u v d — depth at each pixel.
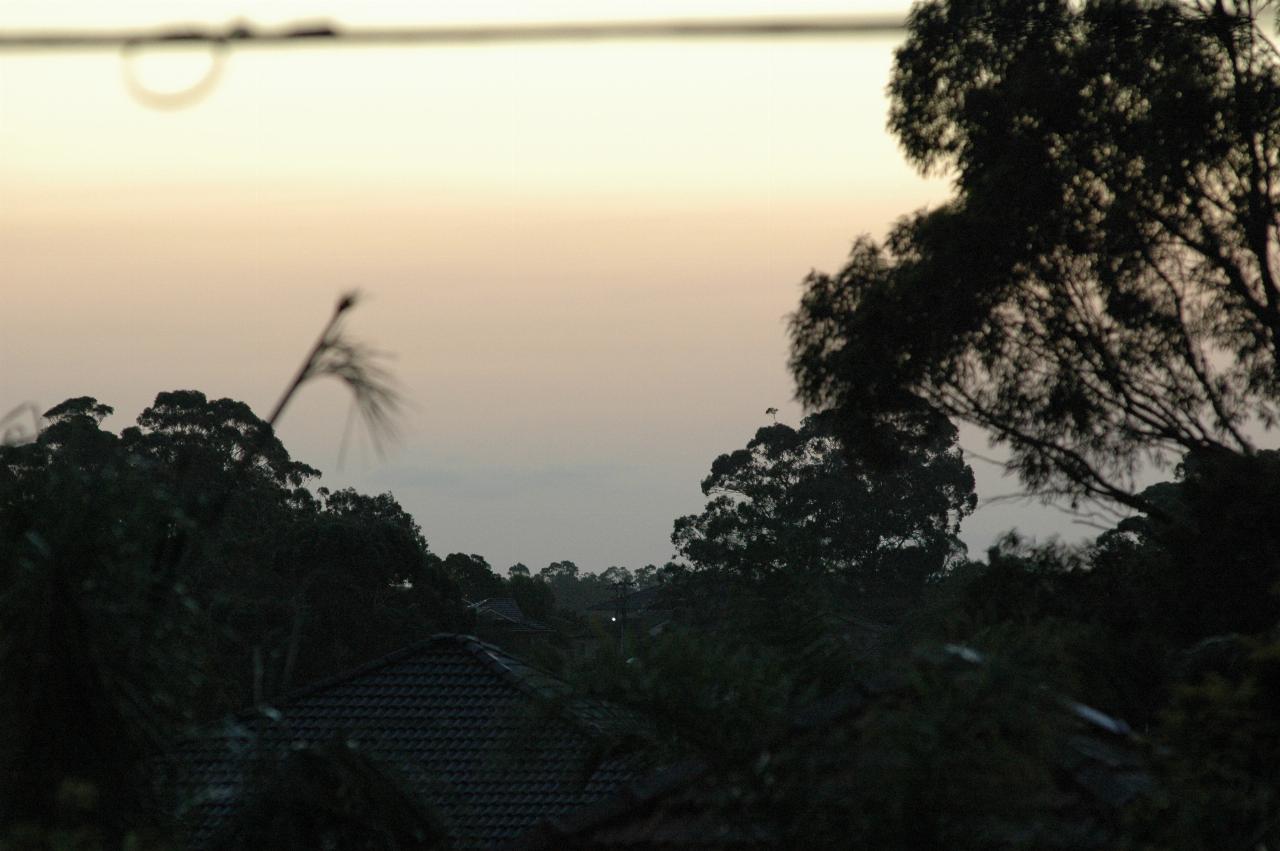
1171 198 68.50
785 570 25.64
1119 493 71.62
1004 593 51.81
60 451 19.56
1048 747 18.27
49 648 17.19
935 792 17.62
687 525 198.25
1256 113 65.44
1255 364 71.38
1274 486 52.19
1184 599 52.22
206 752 22.66
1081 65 68.00
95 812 17.14
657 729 22.31
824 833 18.94
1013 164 68.56
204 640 20.00
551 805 41.44
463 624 143.62
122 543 18.58
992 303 71.38
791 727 20.72
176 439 167.00
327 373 18.95
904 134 75.12
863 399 73.88
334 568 131.62
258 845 19.84
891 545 195.50
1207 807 19.00
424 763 43.56
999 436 74.25
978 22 72.31
